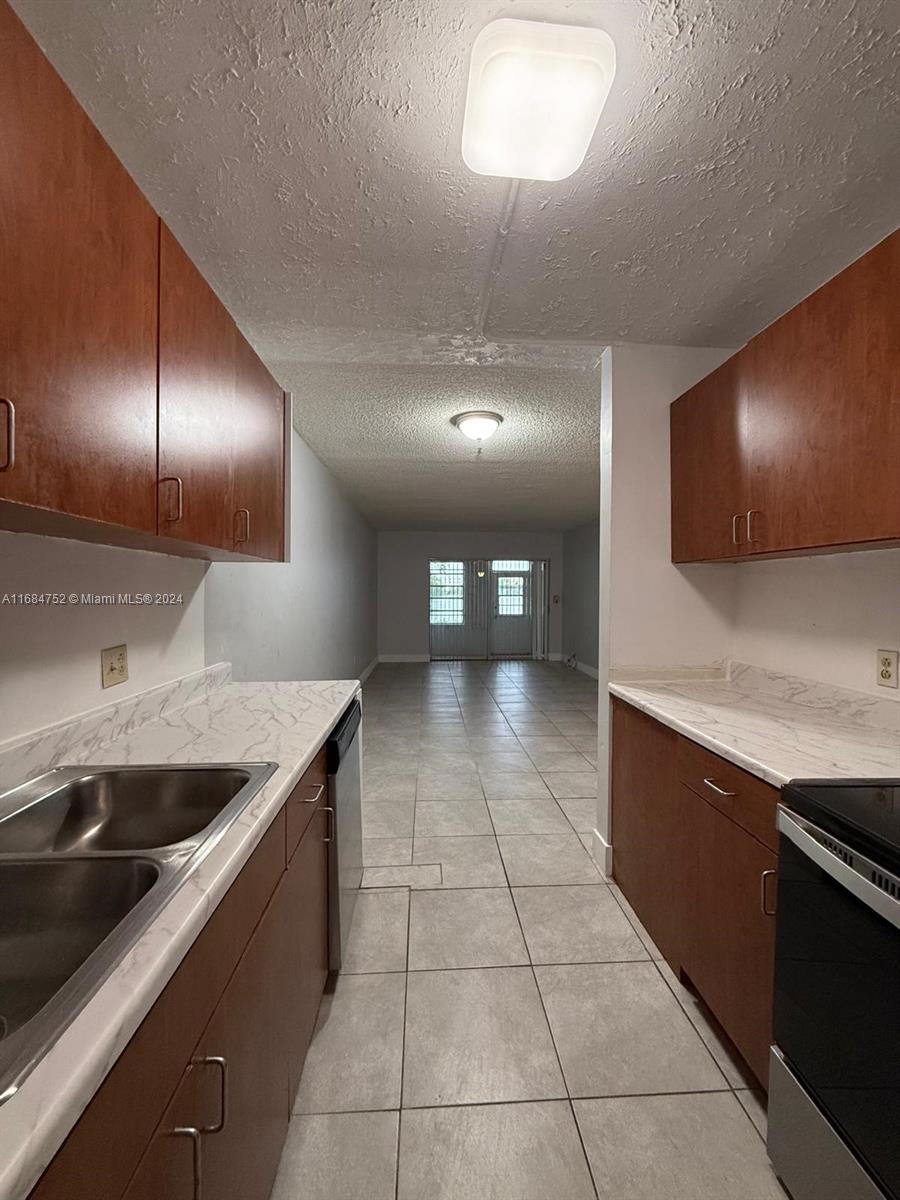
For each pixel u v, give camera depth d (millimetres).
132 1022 507
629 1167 1105
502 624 8680
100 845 1143
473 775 3396
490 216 1379
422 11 889
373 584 7930
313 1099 1256
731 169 1219
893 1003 809
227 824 884
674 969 1650
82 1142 453
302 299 1789
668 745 1684
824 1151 938
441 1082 1300
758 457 1601
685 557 2029
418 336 2070
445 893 2092
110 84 1014
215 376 1324
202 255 1545
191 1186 655
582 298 1780
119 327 918
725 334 2037
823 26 911
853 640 1649
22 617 1132
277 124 1103
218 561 2102
